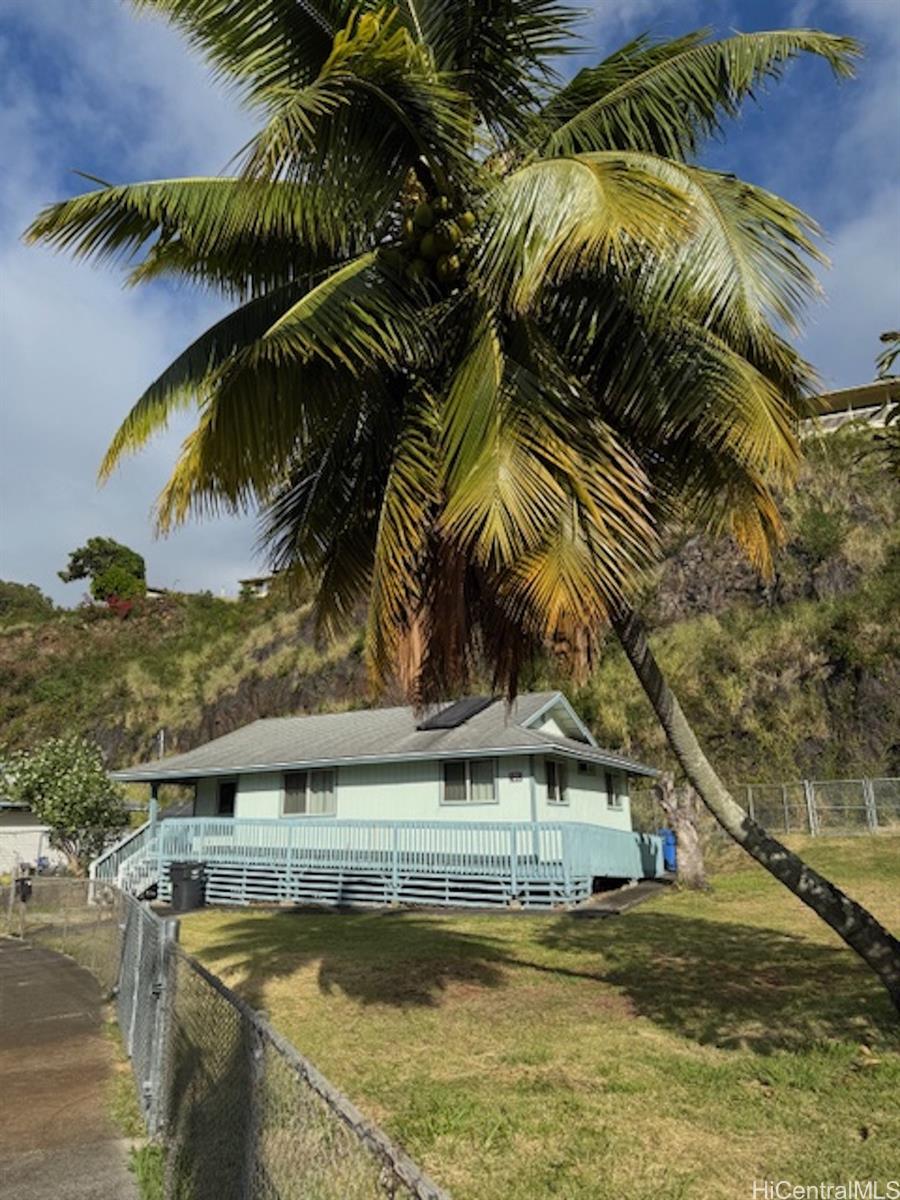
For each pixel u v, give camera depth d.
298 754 20.73
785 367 6.52
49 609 56.16
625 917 13.99
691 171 5.92
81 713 45.72
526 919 14.45
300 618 44.09
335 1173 2.16
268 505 8.09
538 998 8.58
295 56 6.52
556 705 21.45
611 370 6.64
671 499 7.24
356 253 7.24
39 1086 6.34
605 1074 6.03
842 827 22.88
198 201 6.67
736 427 5.89
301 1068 2.43
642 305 6.04
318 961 10.92
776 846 6.58
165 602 52.88
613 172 5.43
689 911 14.35
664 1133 4.93
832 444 28.81
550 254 5.29
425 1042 7.11
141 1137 5.19
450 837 17.34
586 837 16.94
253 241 7.16
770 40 6.30
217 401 5.73
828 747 26.61
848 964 9.46
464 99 5.96
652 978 9.25
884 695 26.52
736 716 28.58
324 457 7.83
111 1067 6.88
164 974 5.24
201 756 23.08
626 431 6.79
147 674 46.28
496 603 6.52
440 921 14.62
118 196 6.61
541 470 5.54
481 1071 6.28
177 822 20.75
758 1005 7.84
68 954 13.76
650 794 27.17
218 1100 3.42
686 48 6.58
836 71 6.36
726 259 5.47
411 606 6.75
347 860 18.25
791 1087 5.59
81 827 25.16
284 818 20.23
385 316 6.26
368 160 6.27
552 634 5.61
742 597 32.06
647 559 6.03
